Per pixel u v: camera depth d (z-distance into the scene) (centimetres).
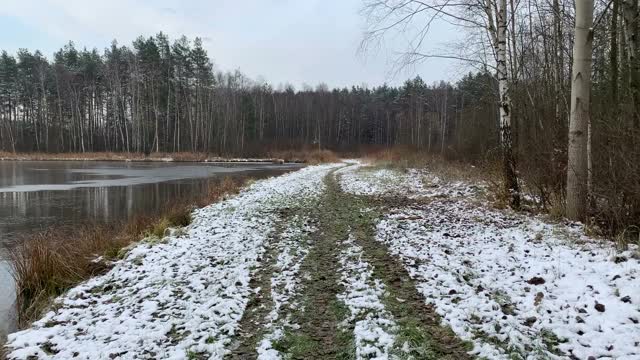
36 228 1192
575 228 701
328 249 728
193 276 584
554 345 344
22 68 6219
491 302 427
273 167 4050
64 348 398
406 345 357
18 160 5050
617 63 960
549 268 504
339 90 9431
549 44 1447
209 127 5988
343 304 471
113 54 6075
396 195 1461
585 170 742
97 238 856
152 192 1995
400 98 8275
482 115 2195
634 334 335
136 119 5744
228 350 376
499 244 659
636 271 443
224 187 1841
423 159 2808
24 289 632
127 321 444
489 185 1190
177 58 5888
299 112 8094
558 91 1193
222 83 6562
